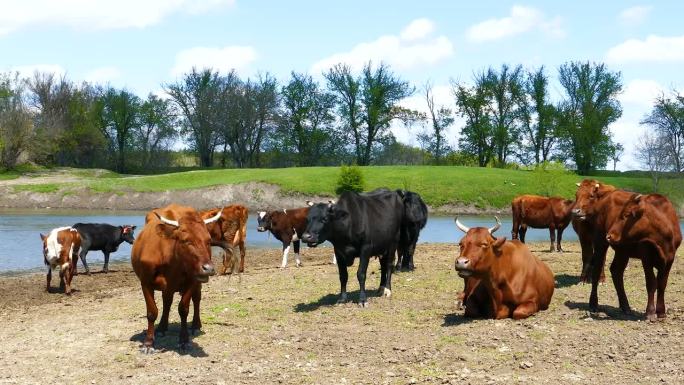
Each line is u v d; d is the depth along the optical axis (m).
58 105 104.06
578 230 15.16
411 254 18.34
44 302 16.14
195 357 9.73
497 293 11.12
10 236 35.66
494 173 75.06
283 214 21.34
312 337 10.64
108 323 12.39
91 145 105.06
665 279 10.96
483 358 9.03
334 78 97.94
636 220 10.67
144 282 9.98
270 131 103.88
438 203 65.62
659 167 75.94
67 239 17.30
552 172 66.56
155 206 67.62
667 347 9.24
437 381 8.20
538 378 8.15
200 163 116.38
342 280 13.59
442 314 12.10
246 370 8.96
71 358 9.96
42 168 93.75
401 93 96.75
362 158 99.19
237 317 12.45
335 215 12.91
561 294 13.62
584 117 84.75
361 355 9.50
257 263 23.42
